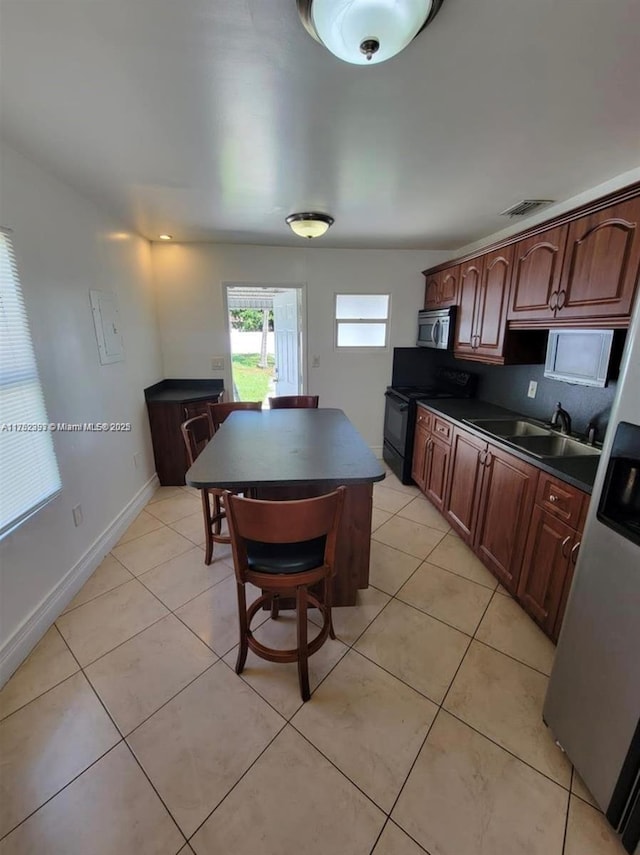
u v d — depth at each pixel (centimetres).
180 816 120
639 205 158
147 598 217
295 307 421
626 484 114
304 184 227
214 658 178
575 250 195
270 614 205
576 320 196
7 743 141
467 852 113
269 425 252
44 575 194
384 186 231
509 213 280
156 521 308
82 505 234
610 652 116
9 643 168
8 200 177
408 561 254
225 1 99
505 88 136
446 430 297
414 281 413
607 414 215
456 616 205
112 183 225
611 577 116
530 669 174
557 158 192
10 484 173
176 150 185
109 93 140
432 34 109
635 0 98
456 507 284
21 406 182
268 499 200
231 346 411
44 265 204
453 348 343
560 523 177
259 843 114
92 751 139
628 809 112
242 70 127
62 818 120
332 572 158
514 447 213
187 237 360
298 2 97
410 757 137
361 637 191
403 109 150
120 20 105
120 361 300
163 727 147
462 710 155
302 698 158
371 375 433
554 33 109
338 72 128
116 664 174
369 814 121
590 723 124
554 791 128
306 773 132
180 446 371
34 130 165
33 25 106
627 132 166
